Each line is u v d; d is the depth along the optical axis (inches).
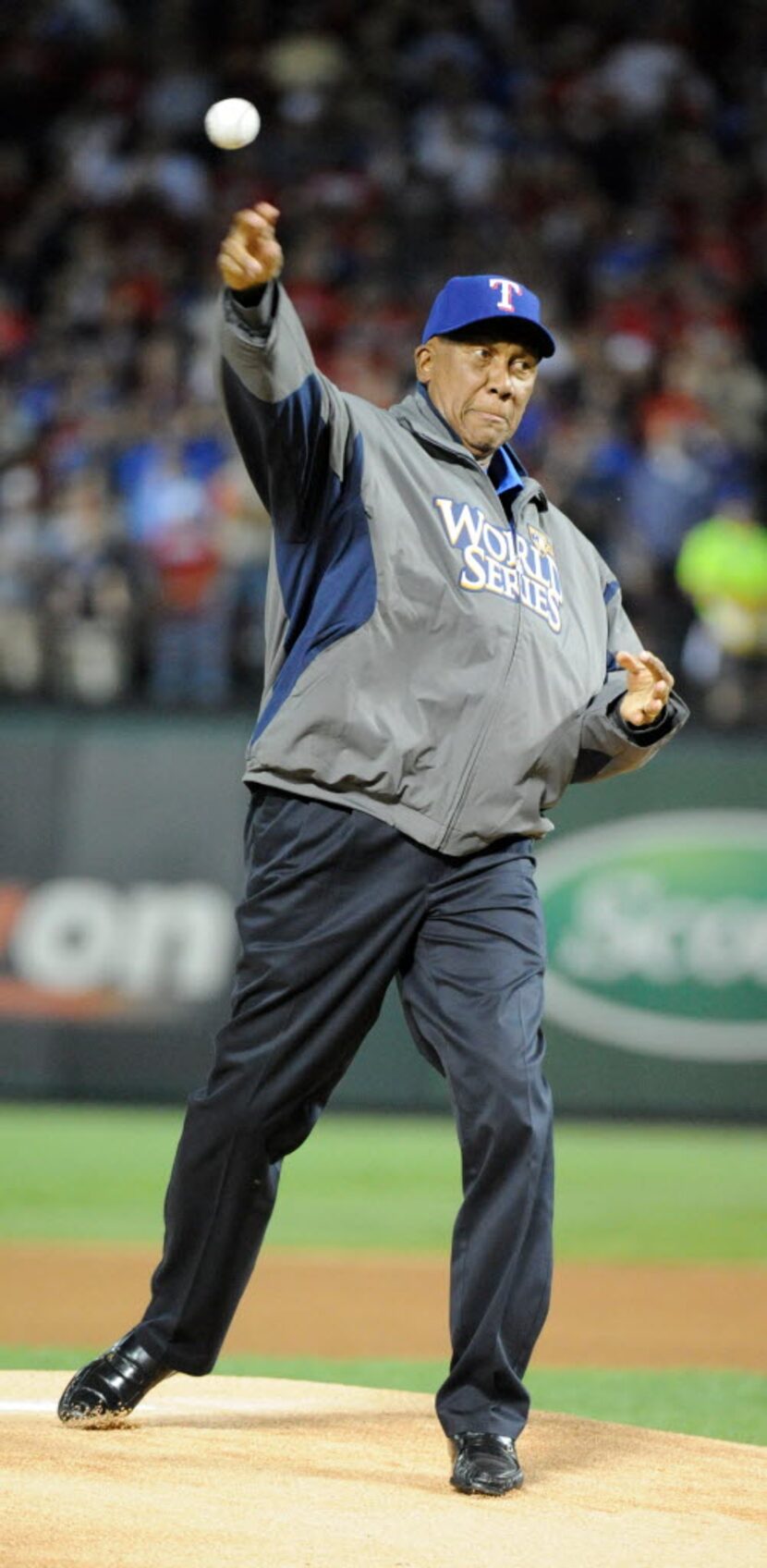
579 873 1658.5
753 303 2265.0
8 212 2440.9
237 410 477.4
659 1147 1558.8
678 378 2046.0
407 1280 1028.5
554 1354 852.0
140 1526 441.4
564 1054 1651.1
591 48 2556.6
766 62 2549.2
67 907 1665.8
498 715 502.3
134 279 2244.1
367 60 2541.8
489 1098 493.7
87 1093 1658.5
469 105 2479.1
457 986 503.8
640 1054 1651.1
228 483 1814.7
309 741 500.7
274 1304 953.5
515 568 515.2
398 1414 591.2
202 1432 546.6
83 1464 497.0
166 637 1734.7
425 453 515.5
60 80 2578.7
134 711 1680.6
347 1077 1665.8
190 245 2329.0
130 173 2378.2
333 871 502.6
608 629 563.5
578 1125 1644.9
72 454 1975.9
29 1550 417.4
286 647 510.0
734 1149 1552.7
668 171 2400.3
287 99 2504.9
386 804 501.4
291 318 467.2
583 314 2217.0
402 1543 440.1
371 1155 1483.8
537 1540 448.8
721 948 1653.5
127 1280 996.6
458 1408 495.5
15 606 1761.8
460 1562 428.5
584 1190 1350.9
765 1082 1649.9
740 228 2353.6
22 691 1710.1
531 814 514.3
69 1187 1296.8
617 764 528.1
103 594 1727.4
